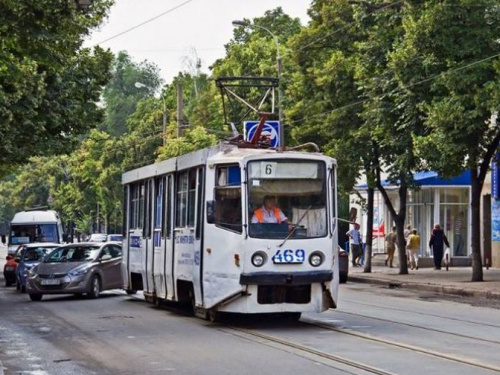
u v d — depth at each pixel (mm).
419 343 15312
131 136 76375
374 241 52562
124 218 27078
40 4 17703
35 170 115062
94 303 25891
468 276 35844
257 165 17703
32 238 53688
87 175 80000
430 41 29703
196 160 19250
